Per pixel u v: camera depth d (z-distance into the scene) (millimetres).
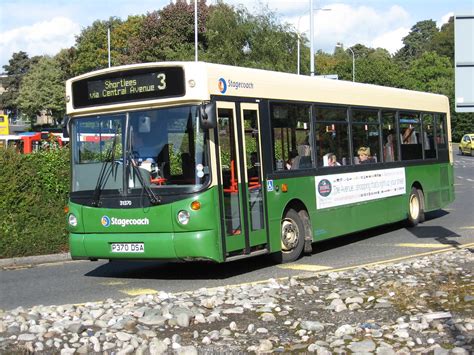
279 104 11820
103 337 6633
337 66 99750
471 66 10008
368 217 14516
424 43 168000
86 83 10844
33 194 15125
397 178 15914
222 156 10266
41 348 6418
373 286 8742
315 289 8617
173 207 9930
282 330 6781
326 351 5898
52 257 14172
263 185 11203
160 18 66062
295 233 12117
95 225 10555
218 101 10297
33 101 90688
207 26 47562
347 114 14016
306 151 12539
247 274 11047
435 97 18531
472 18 9961
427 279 9047
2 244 14008
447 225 17156
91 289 10320
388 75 95812
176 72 10117
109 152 10539
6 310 8781
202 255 9859
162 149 10172
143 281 10898
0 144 16766
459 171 43531
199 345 6328
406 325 6660
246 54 46719
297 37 47281
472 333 6352
